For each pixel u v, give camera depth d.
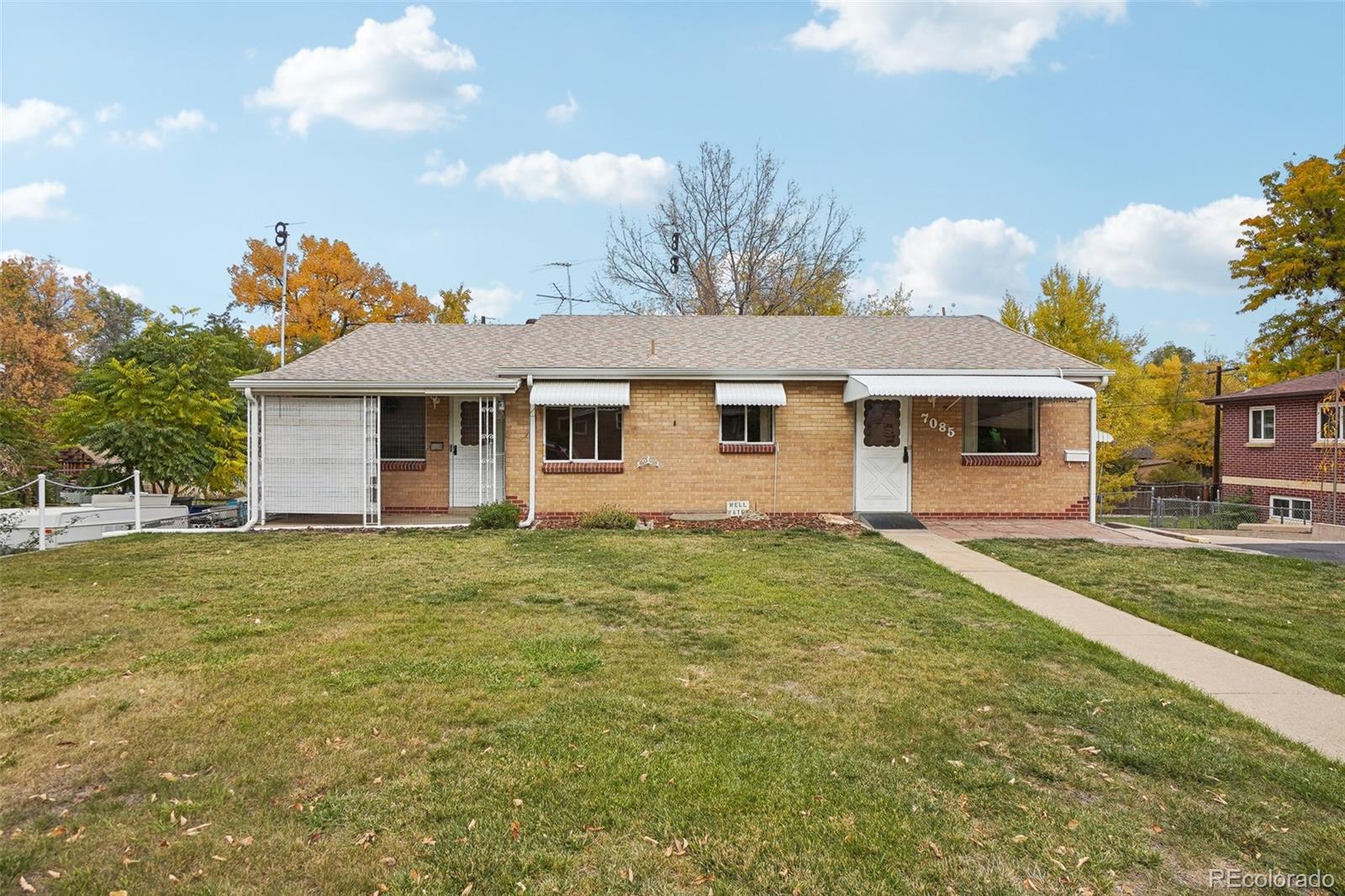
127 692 6.02
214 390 21.44
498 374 17.03
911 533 15.55
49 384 39.34
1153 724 5.57
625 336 20.00
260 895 3.45
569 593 9.74
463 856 3.76
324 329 46.28
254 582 10.41
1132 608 9.27
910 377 17.03
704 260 38.81
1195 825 4.15
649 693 6.06
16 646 7.30
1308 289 30.73
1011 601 9.62
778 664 6.88
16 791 4.41
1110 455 31.33
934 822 4.14
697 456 17.56
